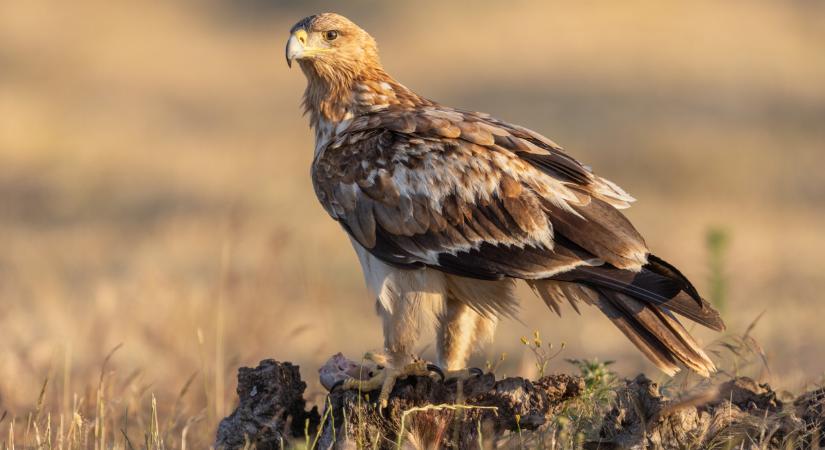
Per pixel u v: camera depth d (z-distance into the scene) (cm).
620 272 827
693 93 3494
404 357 870
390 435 829
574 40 4169
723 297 1157
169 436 956
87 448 928
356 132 920
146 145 3078
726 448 795
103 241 2034
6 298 1559
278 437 846
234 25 5212
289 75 4328
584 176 863
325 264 1806
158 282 1501
